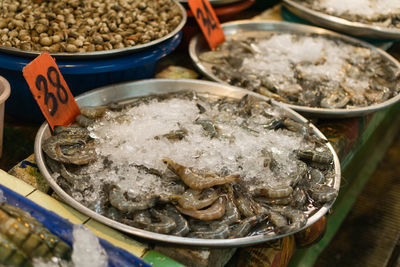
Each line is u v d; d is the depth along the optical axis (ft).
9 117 3.62
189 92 3.54
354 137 3.85
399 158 6.08
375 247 4.77
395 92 4.00
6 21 3.37
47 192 2.89
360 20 4.70
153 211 2.64
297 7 4.80
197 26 4.40
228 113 3.36
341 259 4.63
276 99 3.71
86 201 2.67
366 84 4.10
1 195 2.56
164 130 3.11
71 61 3.20
